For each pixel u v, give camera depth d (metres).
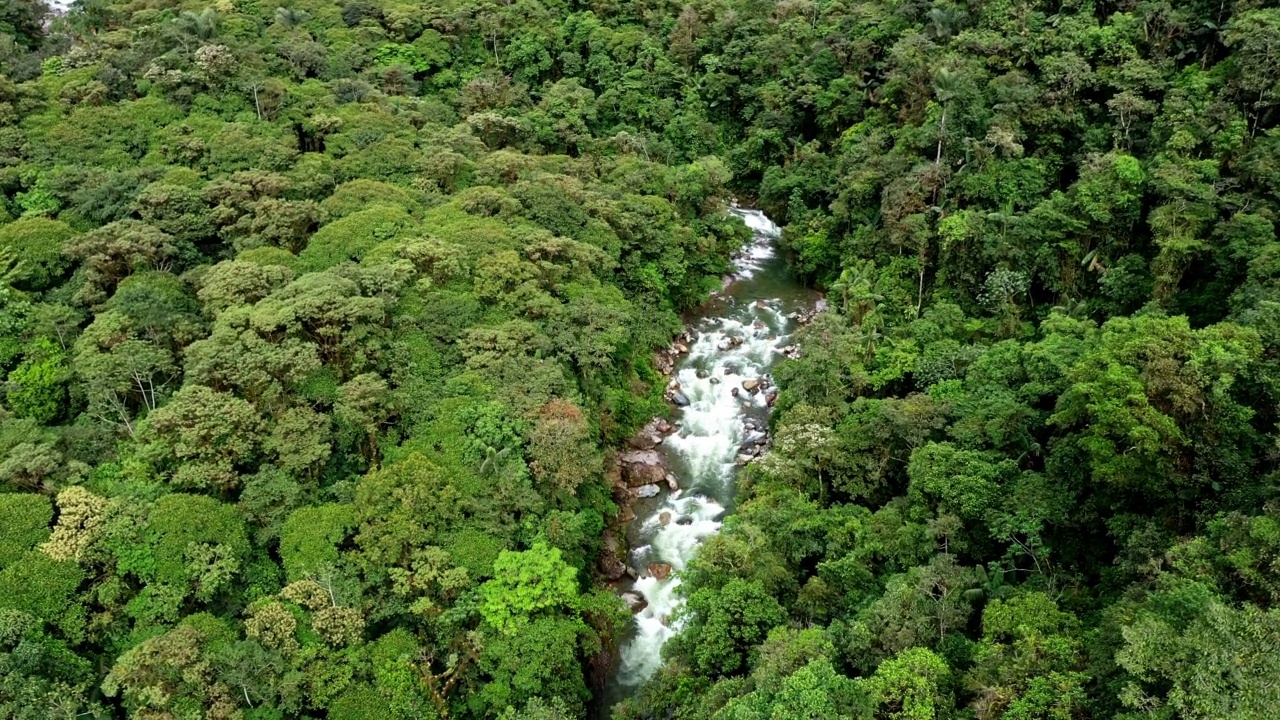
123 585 27.67
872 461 36.84
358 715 25.61
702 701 26.28
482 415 35.12
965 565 30.78
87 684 25.59
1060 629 24.41
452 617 29.00
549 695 28.86
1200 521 25.72
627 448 45.78
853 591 30.55
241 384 32.72
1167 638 18.80
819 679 22.28
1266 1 47.72
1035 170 51.09
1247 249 37.97
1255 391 28.33
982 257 48.38
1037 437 33.97
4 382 35.03
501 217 50.31
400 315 39.47
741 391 51.28
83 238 41.44
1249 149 43.62
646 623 35.81
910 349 44.47
